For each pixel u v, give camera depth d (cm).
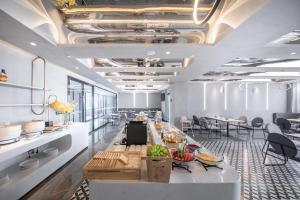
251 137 787
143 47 317
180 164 180
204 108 1032
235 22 231
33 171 315
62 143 466
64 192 303
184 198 147
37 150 415
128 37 298
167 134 284
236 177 159
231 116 1038
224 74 706
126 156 183
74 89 674
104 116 1202
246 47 318
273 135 406
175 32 287
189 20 245
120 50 333
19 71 357
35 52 347
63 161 420
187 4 218
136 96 1758
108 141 688
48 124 421
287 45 311
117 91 1658
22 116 367
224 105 1040
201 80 938
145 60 465
